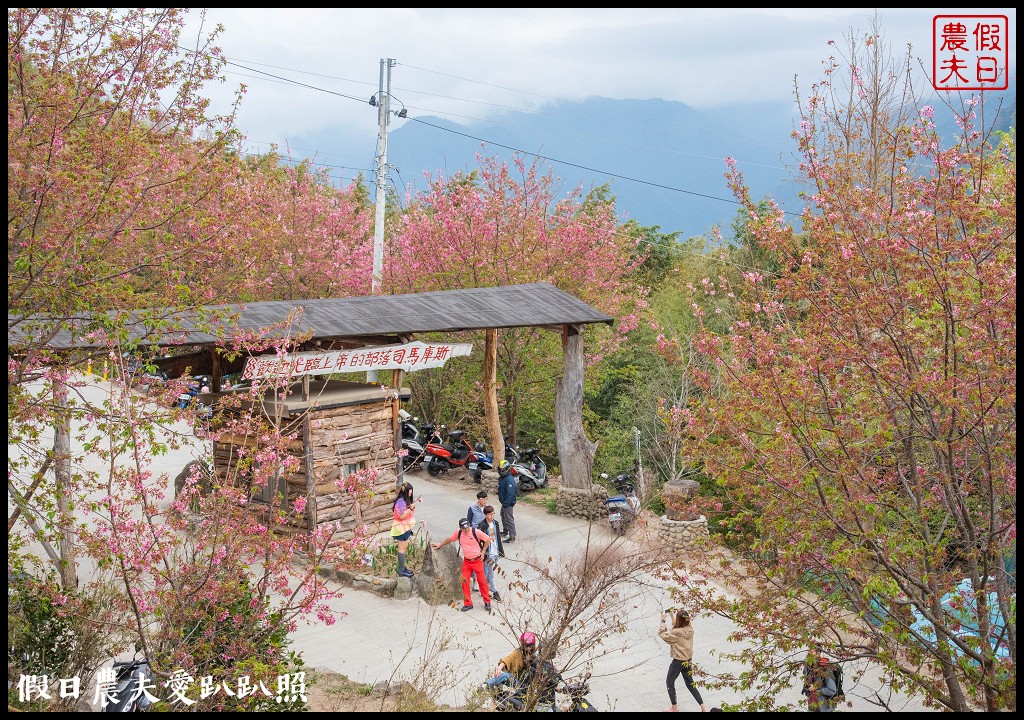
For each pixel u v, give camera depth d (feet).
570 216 77.20
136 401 25.48
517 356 74.49
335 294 86.17
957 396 23.12
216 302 38.34
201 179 33.06
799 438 25.30
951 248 23.81
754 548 27.27
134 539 22.06
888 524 29.19
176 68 31.83
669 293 89.20
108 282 28.43
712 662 37.50
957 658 23.61
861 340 24.91
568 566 35.99
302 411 45.91
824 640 26.03
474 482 68.44
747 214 33.06
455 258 74.59
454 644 37.83
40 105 28.30
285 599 40.78
